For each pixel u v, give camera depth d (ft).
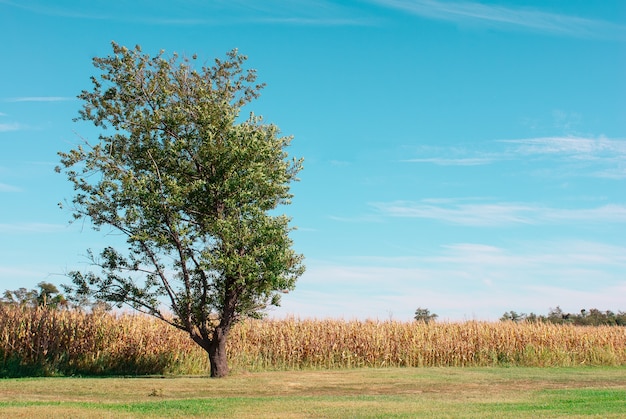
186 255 70.03
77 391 54.85
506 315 120.37
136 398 49.32
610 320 167.53
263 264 67.26
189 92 72.59
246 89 77.51
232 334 92.58
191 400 46.78
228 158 69.56
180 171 70.74
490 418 35.32
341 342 97.40
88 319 85.20
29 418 35.70
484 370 86.12
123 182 67.82
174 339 87.61
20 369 77.30
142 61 72.13
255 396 51.52
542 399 47.42
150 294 70.79
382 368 91.50
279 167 71.87
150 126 69.92
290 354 93.35
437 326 106.32
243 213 68.85
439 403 44.27
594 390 55.42
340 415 37.52
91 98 71.97
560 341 110.01
